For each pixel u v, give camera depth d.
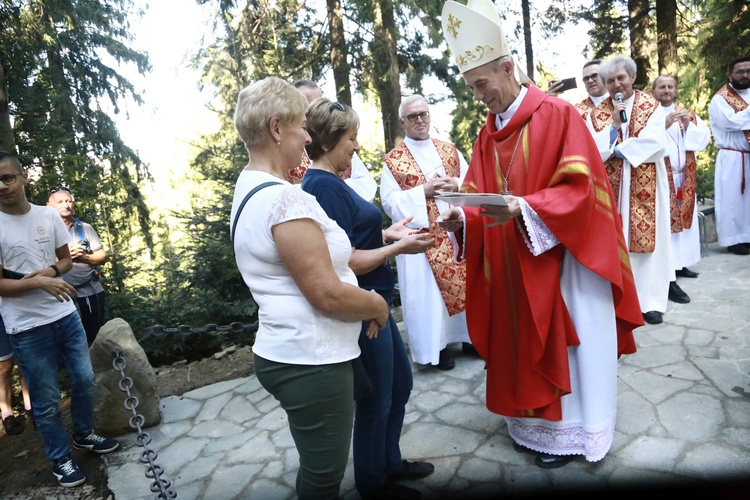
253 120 1.65
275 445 3.00
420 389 3.46
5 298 2.72
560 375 2.34
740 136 5.34
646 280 4.03
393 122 8.75
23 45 6.85
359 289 1.66
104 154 10.51
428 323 3.62
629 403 2.94
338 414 1.67
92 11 9.84
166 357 5.13
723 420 2.66
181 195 11.43
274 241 1.56
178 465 2.92
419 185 3.66
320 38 9.09
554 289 2.34
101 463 3.02
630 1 9.49
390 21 8.56
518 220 2.27
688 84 11.56
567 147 2.29
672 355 3.45
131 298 5.39
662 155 3.86
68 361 2.95
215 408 3.54
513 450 2.67
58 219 2.98
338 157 2.08
